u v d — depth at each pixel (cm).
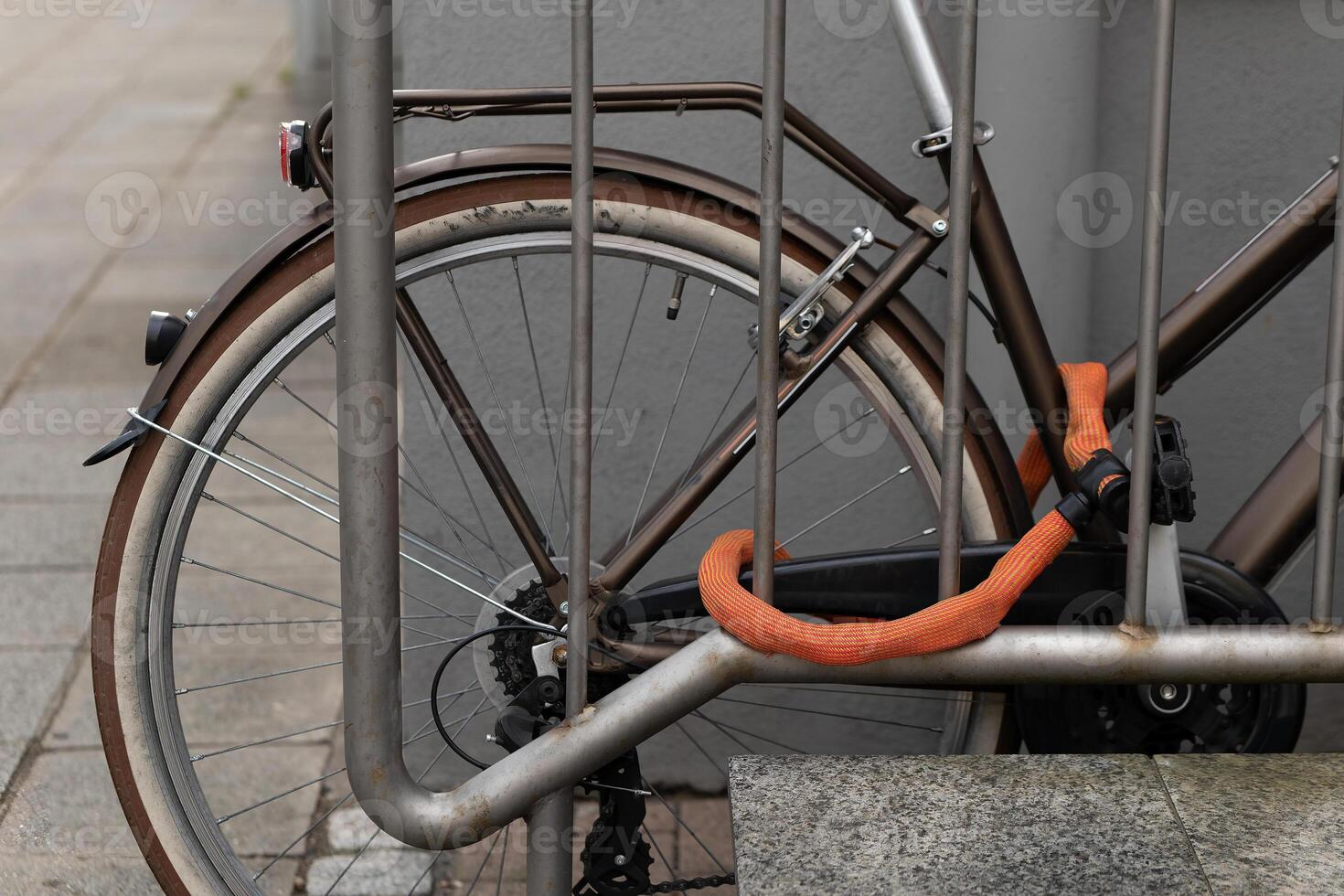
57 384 340
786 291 142
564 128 187
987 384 181
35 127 573
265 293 139
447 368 143
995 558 138
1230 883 105
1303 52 177
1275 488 146
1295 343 187
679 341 195
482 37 182
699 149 187
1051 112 172
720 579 123
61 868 182
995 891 105
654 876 190
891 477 181
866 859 109
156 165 516
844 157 140
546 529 179
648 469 199
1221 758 121
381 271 107
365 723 118
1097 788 117
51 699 221
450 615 179
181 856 148
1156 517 121
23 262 423
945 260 183
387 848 194
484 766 145
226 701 225
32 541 273
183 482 142
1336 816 113
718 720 210
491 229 141
